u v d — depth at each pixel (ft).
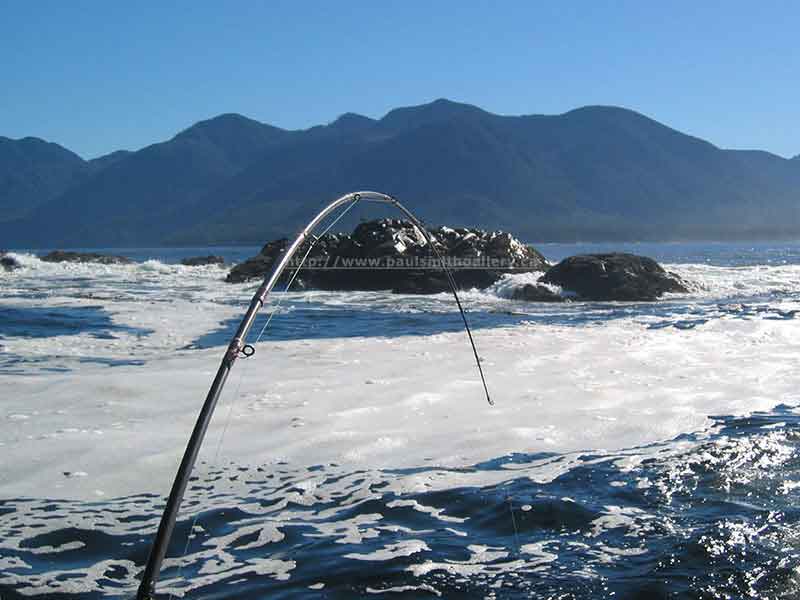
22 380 29.14
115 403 25.77
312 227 13.96
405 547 14.47
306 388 27.86
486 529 15.33
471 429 22.27
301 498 17.07
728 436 21.24
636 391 26.91
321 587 12.91
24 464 19.30
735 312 53.21
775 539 14.53
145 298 68.23
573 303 66.33
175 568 13.70
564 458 19.60
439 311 58.49
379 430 22.25
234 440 21.35
